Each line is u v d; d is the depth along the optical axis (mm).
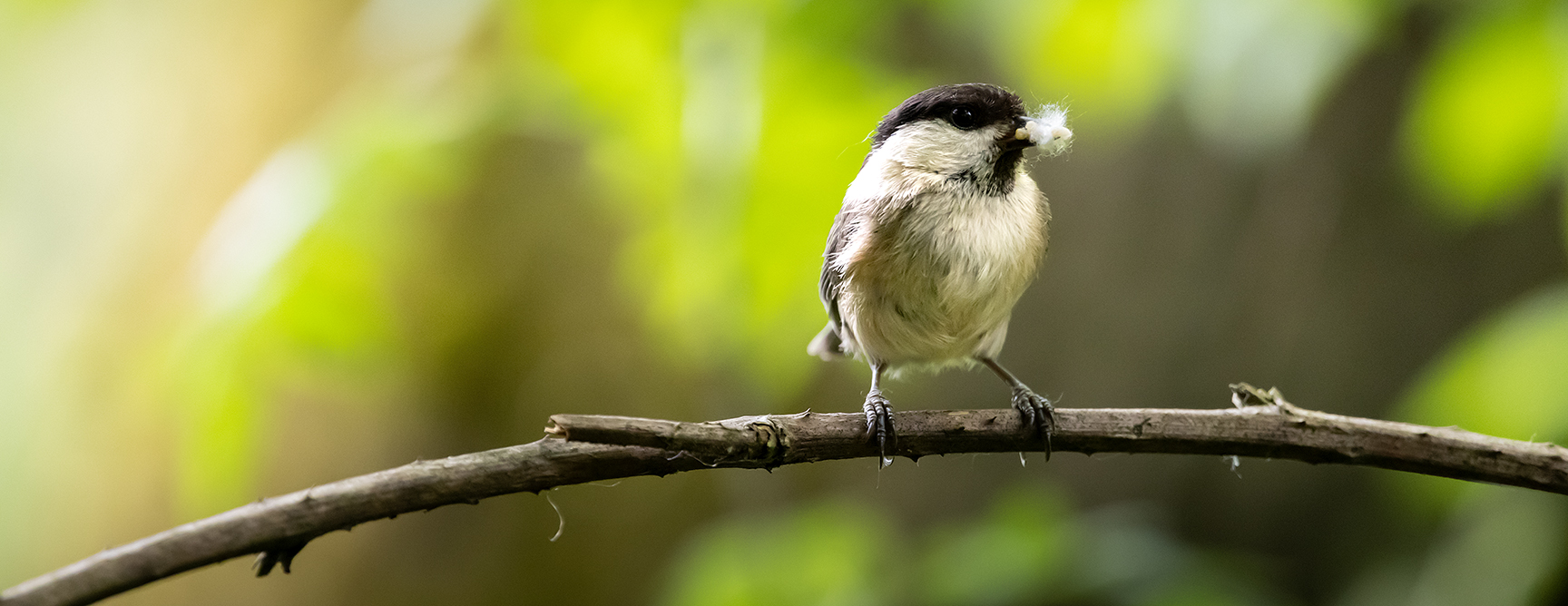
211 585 8906
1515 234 6887
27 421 8523
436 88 5430
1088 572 5949
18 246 8562
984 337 5293
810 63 4559
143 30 8133
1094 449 3922
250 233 4812
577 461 3086
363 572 8852
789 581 5766
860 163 5211
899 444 3834
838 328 5602
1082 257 7750
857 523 5953
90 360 8406
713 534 6492
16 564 8672
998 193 5090
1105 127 7047
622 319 8391
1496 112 3668
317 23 8055
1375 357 7281
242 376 4727
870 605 5789
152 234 8320
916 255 4918
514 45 5207
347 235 4836
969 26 4801
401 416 8539
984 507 7809
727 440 3258
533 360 8523
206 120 8273
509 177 8250
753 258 4523
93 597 2473
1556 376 4168
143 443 8398
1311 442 3695
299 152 5246
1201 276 7543
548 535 8734
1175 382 7605
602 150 5258
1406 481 5977
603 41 4730
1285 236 7391
